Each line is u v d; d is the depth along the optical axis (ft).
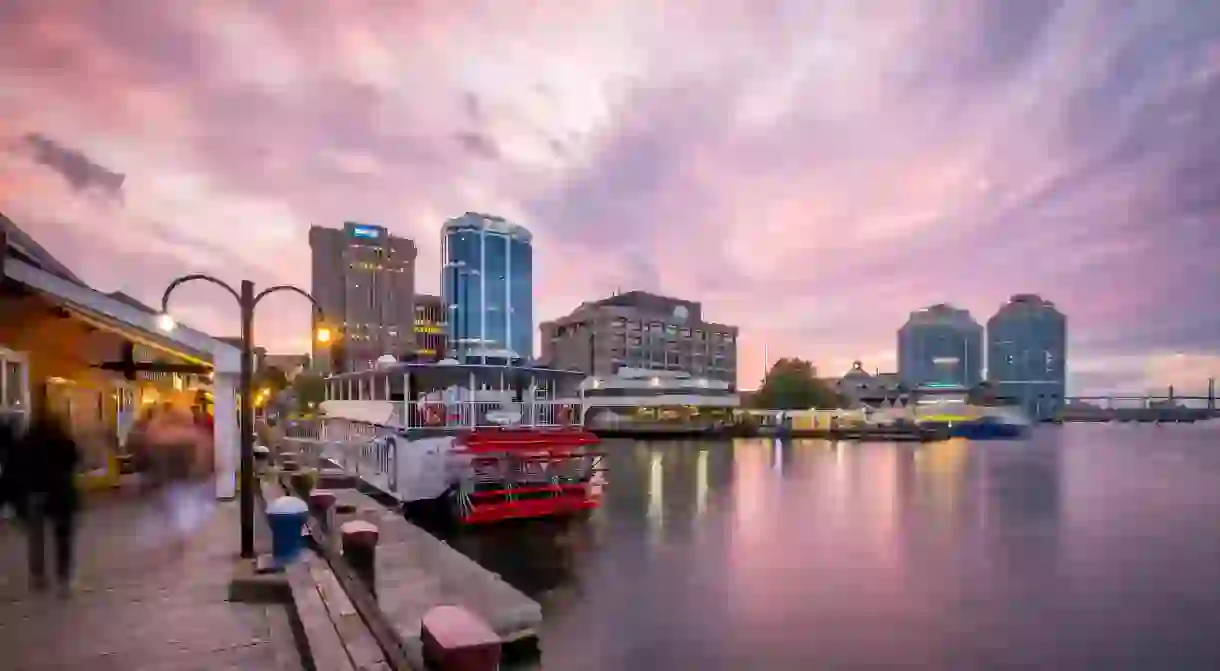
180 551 32.91
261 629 23.06
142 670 19.66
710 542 68.23
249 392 32.14
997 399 491.72
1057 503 99.60
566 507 73.87
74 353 51.08
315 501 42.65
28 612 24.38
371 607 22.80
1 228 41.63
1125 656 39.81
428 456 69.00
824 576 55.88
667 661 37.78
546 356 448.24
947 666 37.81
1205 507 96.89
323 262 516.32
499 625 32.86
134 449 60.80
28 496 40.32
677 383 302.86
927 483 122.93
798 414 315.78
